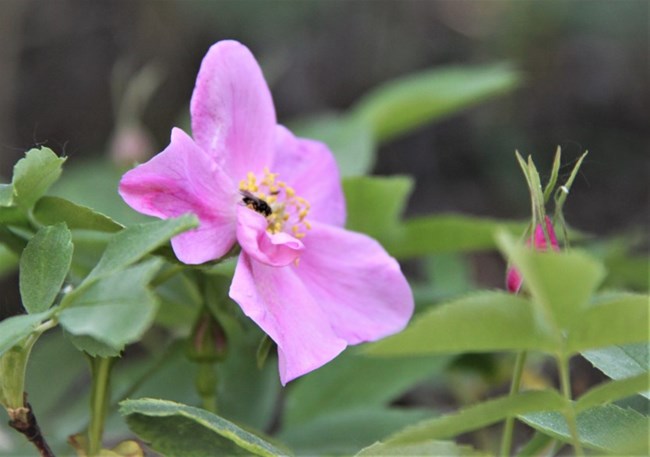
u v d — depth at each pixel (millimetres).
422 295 396
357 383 383
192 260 297
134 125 530
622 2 1034
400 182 384
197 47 1027
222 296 330
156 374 368
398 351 245
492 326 245
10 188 294
